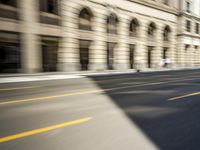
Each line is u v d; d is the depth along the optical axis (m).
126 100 8.93
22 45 23.66
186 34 49.44
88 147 4.32
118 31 34.69
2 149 4.19
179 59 49.06
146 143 4.58
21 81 17.27
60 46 27.52
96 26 31.33
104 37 32.50
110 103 8.31
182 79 18.59
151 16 40.25
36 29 24.53
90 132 5.13
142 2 37.88
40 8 25.05
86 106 7.77
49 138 4.74
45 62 26.64
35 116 6.41
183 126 5.70
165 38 45.34
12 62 23.31
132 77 21.19
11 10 22.56
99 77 21.41
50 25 25.95
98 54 31.86
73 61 28.64
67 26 27.69
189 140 4.78
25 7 23.41
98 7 31.25
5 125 5.58
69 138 4.76
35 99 9.05
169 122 6.01
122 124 5.76
